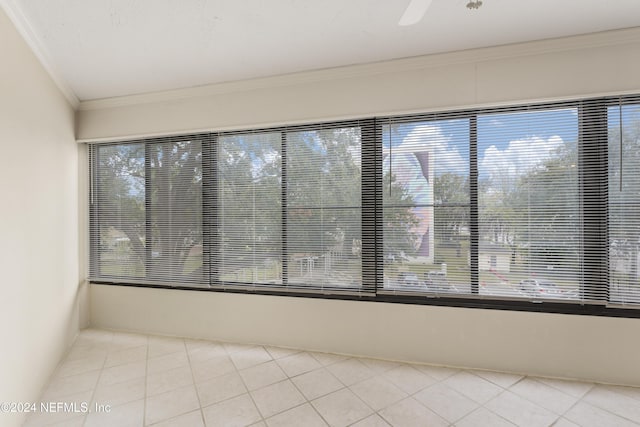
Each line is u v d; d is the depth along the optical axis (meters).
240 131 2.71
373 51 2.23
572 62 2.08
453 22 1.91
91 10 1.78
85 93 2.77
